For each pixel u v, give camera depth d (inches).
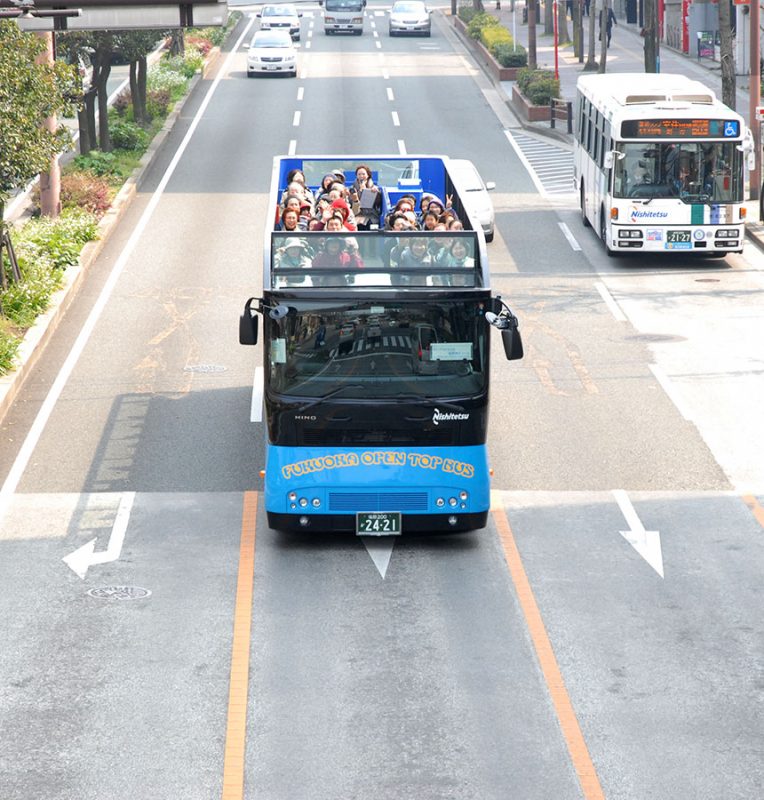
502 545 902.4
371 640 751.7
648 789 588.4
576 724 650.8
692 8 3609.7
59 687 690.2
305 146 2544.3
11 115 1184.2
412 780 595.8
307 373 857.5
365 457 866.8
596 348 1363.2
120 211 1985.7
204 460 1061.1
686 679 701.9
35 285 1448.1
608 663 722.2
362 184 1163.3
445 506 873.5
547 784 592.7
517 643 748.0
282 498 867.4
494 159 2448.3
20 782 593.0
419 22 4151.1
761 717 658.2
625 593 821.2
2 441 1099.3
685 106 1704.0
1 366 1228.5
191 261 1722.4
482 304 857.5
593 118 1870.1
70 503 971.9
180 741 633.0
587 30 4421.8
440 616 785.6
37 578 840.3
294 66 3363.7
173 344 1373.0
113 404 1190.3
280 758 617.3
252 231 1887.3
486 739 635.5
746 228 1889.8
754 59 2033.7
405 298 852.0
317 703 673.6
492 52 3540.8
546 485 1017.5
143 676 704.4
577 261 1739.7
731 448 1091.9
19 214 1903.3
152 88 2962.6
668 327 1438.2
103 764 610.5
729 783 593.9
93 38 2244.1
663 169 1679.4
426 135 2672.2
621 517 953.5
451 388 861.8
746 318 1471.5
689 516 954.1
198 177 2278.5
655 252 1718.8
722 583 836.6
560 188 2207.2
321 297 850.8
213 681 699.4
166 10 944.3
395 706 670.5
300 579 841.5
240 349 1358.3
